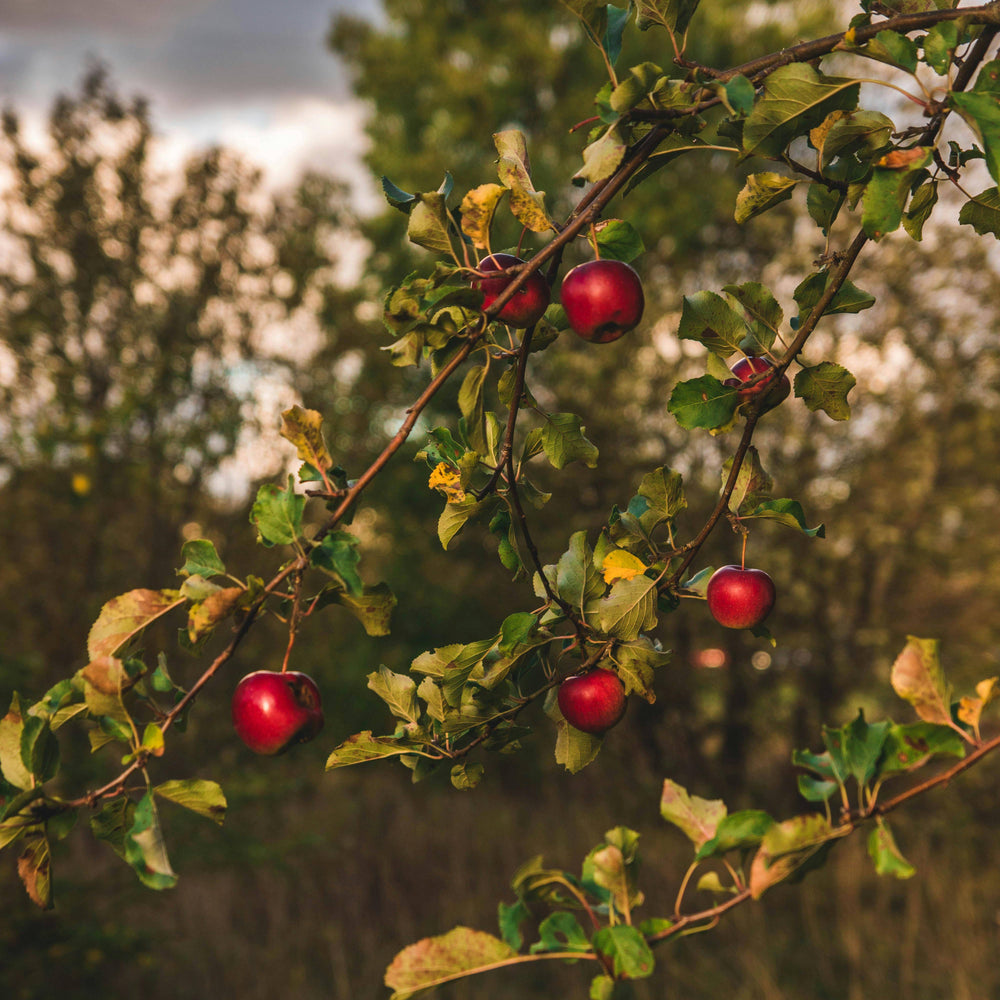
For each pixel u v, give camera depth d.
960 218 0.96
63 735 4.81
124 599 0.85
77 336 6.86
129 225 7.20
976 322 6.87
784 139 0.91
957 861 5.82
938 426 7.06
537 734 8.40
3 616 5.89
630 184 0.94
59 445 4.95
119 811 0.85
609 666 1.06
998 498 7.14
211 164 7.44
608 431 7.62
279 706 0.96
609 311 0.95
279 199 7.91
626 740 8.24
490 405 5.71
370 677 1.05
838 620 7.51
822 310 0.99
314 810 7.84
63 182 7.04
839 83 0.86
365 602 0.88
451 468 1.06
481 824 7.56
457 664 0.99
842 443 7.28
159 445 6.34
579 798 8.09
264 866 5.76
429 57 10.50
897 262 6.80
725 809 0.90
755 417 1.03
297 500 0.86
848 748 0.77
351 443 9.19
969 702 0.76
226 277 7.56
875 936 4.96
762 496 1.12
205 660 6.62
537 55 9.01
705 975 4.84
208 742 6.41
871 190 0.86
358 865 6.72
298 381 8.23
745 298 1.06
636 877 0.85
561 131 9.16
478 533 9.45
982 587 7.16
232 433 6.77
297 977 5.21
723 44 8.58
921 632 7.08
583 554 1.07
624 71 8.80
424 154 10.08
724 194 7.56
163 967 5.18
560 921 0.83
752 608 1.09
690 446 7.55
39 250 7.01
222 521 7.16
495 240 6.83
